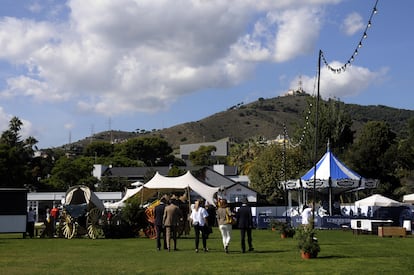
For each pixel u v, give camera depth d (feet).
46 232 97.91
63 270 47.50
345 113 227.20
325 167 125.90
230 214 61.82
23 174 220.02
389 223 99.30
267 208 144.56
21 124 301.84
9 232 96.84
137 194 120.88
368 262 51.90
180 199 91.71
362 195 207.31
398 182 219.82
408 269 46.78
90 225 93.25
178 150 596.29
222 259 54.75
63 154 435.94
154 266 49.52
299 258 55.47
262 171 227.40
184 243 77.61
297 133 228.84
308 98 225.15
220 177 256.73
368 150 217.36
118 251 65.92
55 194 195.62
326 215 120.26
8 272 46.32
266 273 44.11
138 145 443.73
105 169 351.87
